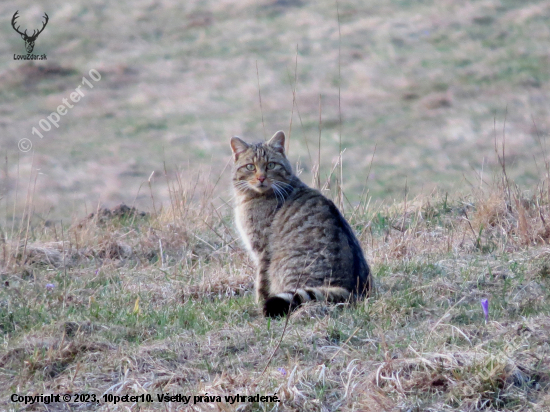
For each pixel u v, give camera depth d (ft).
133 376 45.65
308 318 53.06
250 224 63.16
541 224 71.61
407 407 40.78
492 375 41.86
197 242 77.82
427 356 44.42
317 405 41.39
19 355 48.26
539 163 135.95
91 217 88.58
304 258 58.70
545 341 46.42
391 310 54.03
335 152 152.35
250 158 63.82
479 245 70.49
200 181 107.04
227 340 49.90
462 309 53.72
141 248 76.38
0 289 62.59
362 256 59.77
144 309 57.31
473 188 91.91
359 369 44.83
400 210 86.53
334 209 61.05
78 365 45.91
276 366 46.14
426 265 65.51
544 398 40.96
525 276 60.44
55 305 58.39
